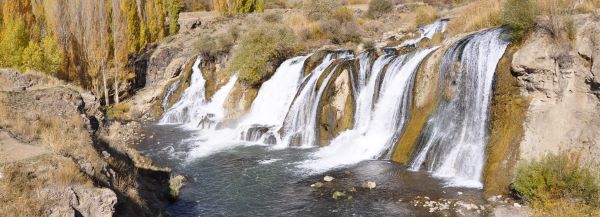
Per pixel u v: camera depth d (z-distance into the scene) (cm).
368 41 3519
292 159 2159
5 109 1253
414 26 3719
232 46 3725
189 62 3803
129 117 3528
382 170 1903
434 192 1616
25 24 3594
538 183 1416
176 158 2281
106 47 3997
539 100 1673
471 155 1767
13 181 889
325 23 3728
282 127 2581
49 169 955
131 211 1123
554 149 1555
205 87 3453
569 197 1366
